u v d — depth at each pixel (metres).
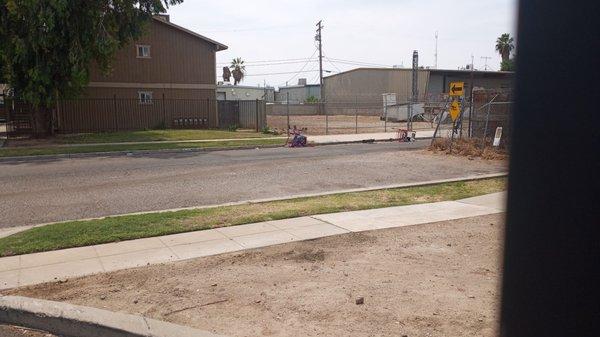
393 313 4.58
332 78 66.56
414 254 6.38
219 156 18.17
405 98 56.41
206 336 4.14
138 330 4.22
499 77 60.00
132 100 30.67
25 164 16.16
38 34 20.61
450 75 58.28
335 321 4.44
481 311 4.59
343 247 6.70
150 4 24.05
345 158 17.23
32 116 24.58
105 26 22.59
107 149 19.83
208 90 32.91
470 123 19.94
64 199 10.30
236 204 9.48
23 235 7.21
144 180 12.67
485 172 14.08
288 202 9.62
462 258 6.20
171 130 29.84
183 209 9.05
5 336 4.44
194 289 5.21
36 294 5.13
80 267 5.96
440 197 10.30
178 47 31.86
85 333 4.39
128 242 6.97
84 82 23.30
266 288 5.22
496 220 8.27
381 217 8.47
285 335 4.20
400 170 14.40
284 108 68.19
